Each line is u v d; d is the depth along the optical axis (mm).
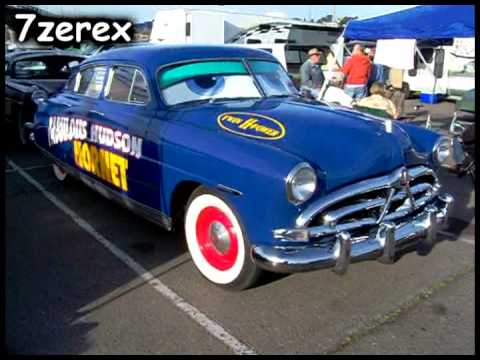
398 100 8844
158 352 2691
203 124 3391
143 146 3719
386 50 11445
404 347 2736
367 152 3016
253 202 2850
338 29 14156
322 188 2838
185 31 14758
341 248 2811
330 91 7832
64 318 3020
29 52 8469
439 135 3650
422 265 3752
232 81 4090
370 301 3225
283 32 13438
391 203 3119
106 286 3434
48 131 5449
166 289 3381
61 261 3842
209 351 2701
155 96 3795
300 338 2822
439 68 15078
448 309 3127
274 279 3475
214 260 3352
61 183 5988
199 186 3334
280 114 3402
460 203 5375
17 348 2709
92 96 4656
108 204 5207
